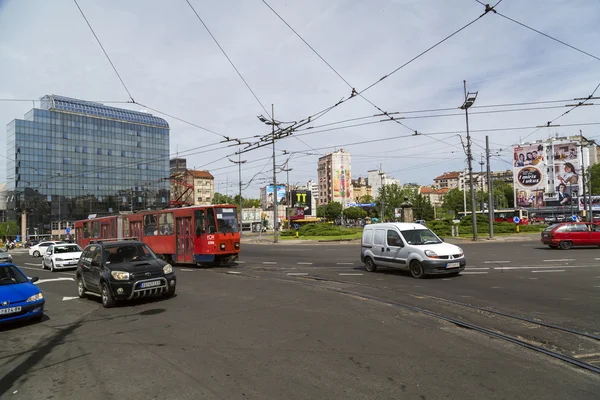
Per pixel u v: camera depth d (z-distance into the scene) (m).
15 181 78.94
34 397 4.68
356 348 5.98
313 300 9.89
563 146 93.06
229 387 4.66
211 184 107.31
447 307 8.81
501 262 17.67
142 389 4.71
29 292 8.68
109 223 28.34
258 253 28.91
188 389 4.65
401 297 10.13
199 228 19.38
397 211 53.06
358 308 8.84
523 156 97.69
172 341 6.70
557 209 91.19
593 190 94.94
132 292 10.07
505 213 66.06
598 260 17.30
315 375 4.95
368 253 15.98
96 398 4.54
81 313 9.70
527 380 4.68
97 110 88.75
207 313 8.76
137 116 94.31
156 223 22.67
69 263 21.27
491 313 8.16
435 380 4.71
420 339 6.41
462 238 37.56
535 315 7.87
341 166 134.62
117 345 6.64
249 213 103.44
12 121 79.25
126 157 91.38
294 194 104.75
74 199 84.81
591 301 9.03
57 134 83.50
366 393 4.39
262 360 5.55
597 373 4.89
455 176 174.38
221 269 18.53
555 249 23.70
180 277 15.79
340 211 116.06
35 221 79.94
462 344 6.12
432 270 13.07
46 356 6.27
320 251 28.61
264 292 11.34
